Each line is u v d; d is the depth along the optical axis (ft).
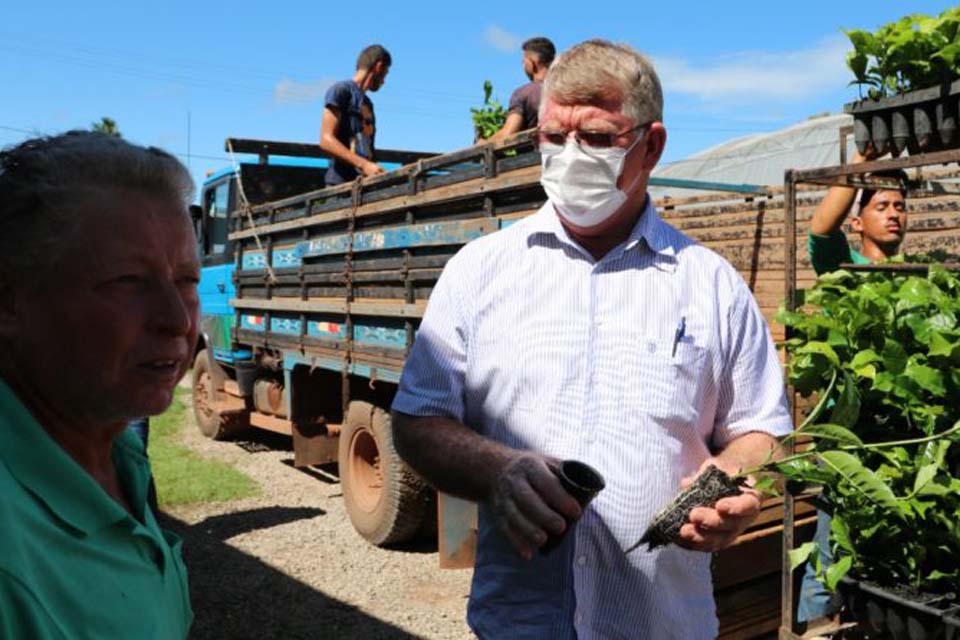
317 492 23.16
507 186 13.09
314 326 20.12
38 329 3.74
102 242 3.73
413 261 15.62
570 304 6.68
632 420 6.45
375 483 18.92
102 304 3.75
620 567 6.40
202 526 20.27
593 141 6.49
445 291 7.09
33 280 3.70
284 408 23.52
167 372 4.00
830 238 11.76
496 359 6.74
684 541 5.96
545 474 5.54
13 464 3.53
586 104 6.51
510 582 6.65
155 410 3.98
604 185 6.48
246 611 15.42
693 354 6.55
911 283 8.62
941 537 7.92
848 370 8.25
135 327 3.83
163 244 3.91
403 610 15.43
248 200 24.90
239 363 25.25
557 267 6.79
